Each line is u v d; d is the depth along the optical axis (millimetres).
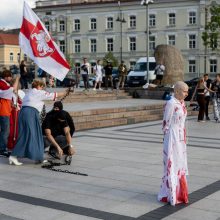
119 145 12445
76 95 24016
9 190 7777
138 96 28125
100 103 22609
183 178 7023
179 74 30281
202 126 17562
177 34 65438
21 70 25609
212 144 12883
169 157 6922
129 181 8414
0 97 10703
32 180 8484
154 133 15062
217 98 20375
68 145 10070
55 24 74750
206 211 6691
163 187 7121
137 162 10133
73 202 7102
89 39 72250
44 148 10242
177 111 6875
